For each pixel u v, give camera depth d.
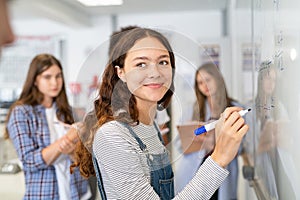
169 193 1.04
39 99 2.03
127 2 4.67
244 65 2.10
